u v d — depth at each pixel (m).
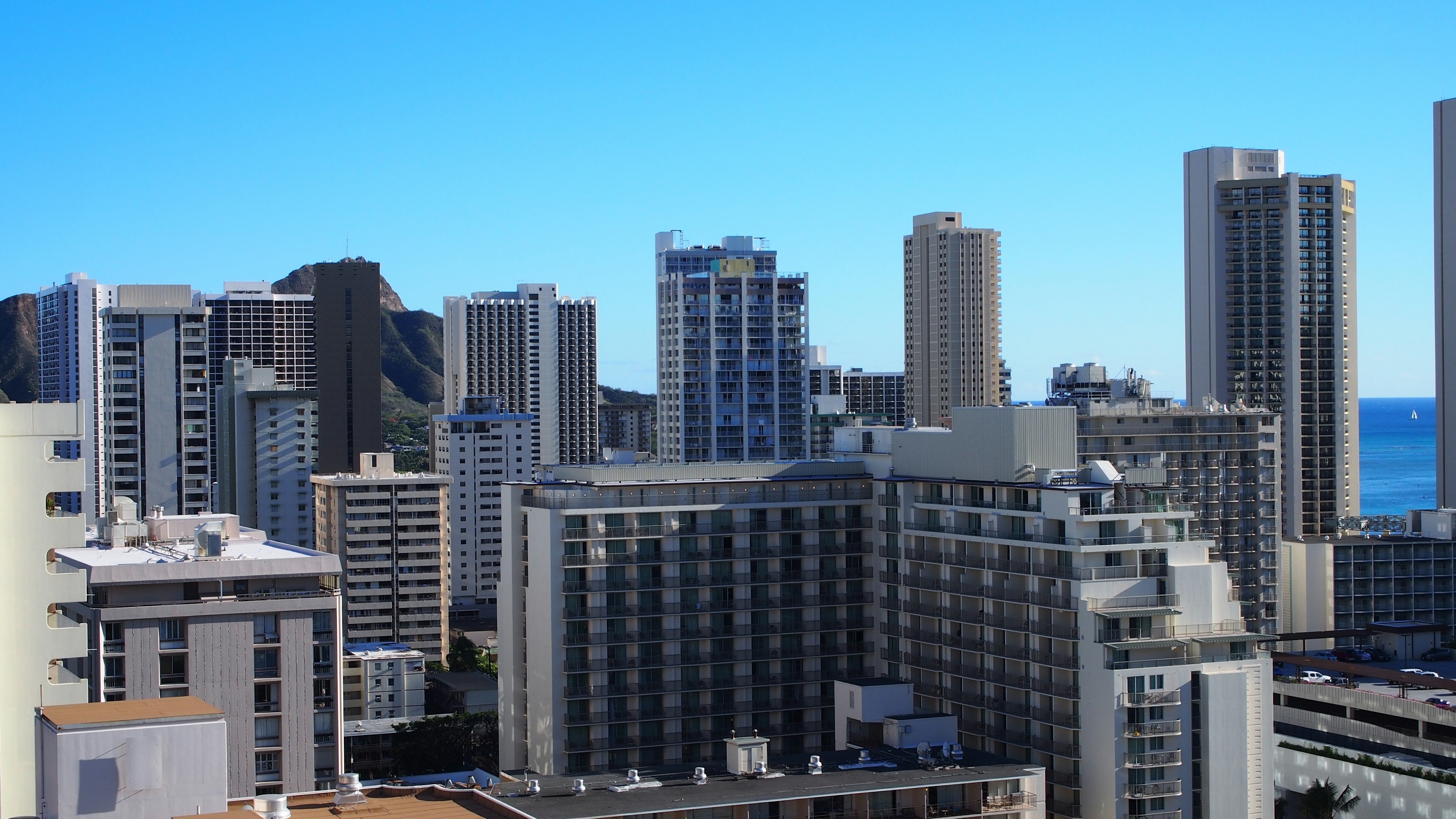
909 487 191.12
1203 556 167.25
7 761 120.69
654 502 186.88
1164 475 184.62
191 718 90.06
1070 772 161.00
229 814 86.75
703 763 158.75
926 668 184.25
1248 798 158.25
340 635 151.50
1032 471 176.25
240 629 145.62
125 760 88.00
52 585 124.31
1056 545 164.38
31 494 123.88
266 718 146.12
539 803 126.50
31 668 123.06
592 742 181.62
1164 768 156.50
